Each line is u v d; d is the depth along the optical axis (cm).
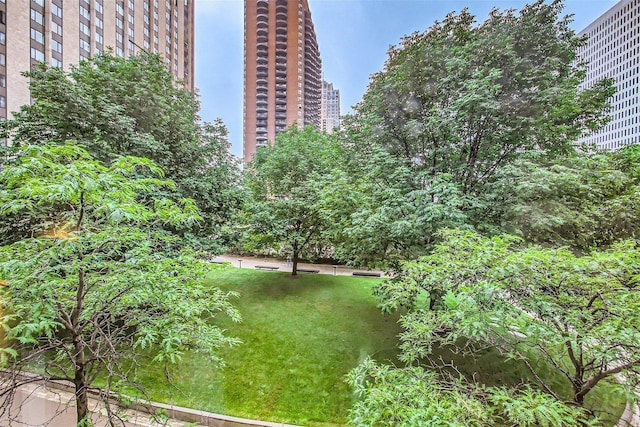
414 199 643
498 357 574
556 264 300
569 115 692
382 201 684
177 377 561
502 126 674
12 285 245
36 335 309
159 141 805
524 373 530
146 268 344
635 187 599
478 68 685
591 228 589
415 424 245
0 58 1534
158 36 3231
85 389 300
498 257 330
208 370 585
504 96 672
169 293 329
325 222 995
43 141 620
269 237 1125
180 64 3641
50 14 1891
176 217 340
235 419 497
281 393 555
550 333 275
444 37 773
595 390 416
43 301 262
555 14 698
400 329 752
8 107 1561
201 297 433
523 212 565
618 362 269
